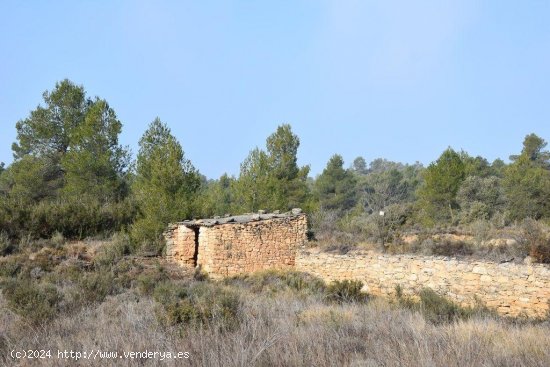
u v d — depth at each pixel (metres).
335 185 56.41
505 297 15.45
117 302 12.09
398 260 18.66
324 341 7.21
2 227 25.03
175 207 26.02
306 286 19.12
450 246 18.34
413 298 17.17
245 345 6.75
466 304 16.25
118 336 7.42
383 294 18.84
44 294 10.64
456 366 5.94
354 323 9.05
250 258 22.23
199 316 8.44
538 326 11.30
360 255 20.14
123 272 20.75
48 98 35.38
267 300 12.80
